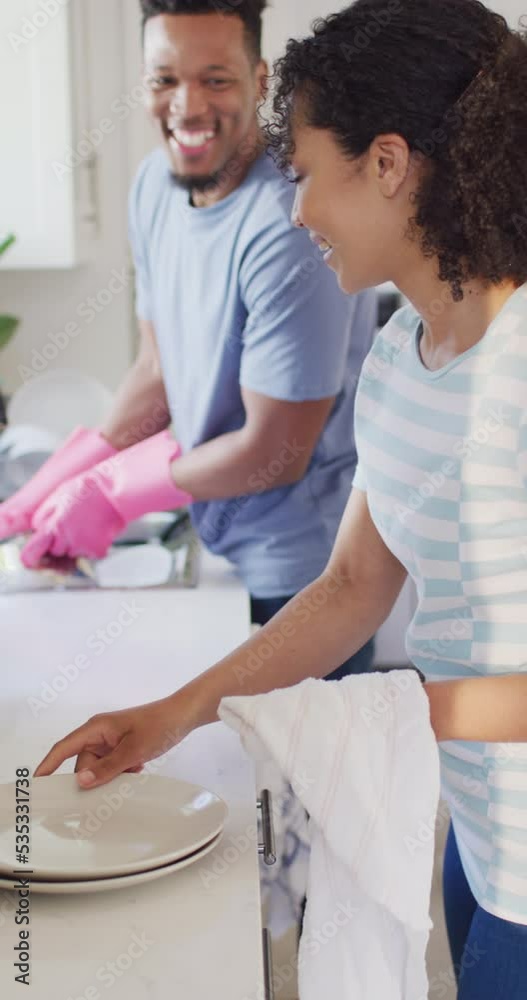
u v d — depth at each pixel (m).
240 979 0.76
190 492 1.76
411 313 1.06
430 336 1.00
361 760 0.89
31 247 2.81
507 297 0.95
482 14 0.92
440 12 0.91
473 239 0.92
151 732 1.06
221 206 1.65
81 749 1.04
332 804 0.89
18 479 2.20
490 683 0.93
